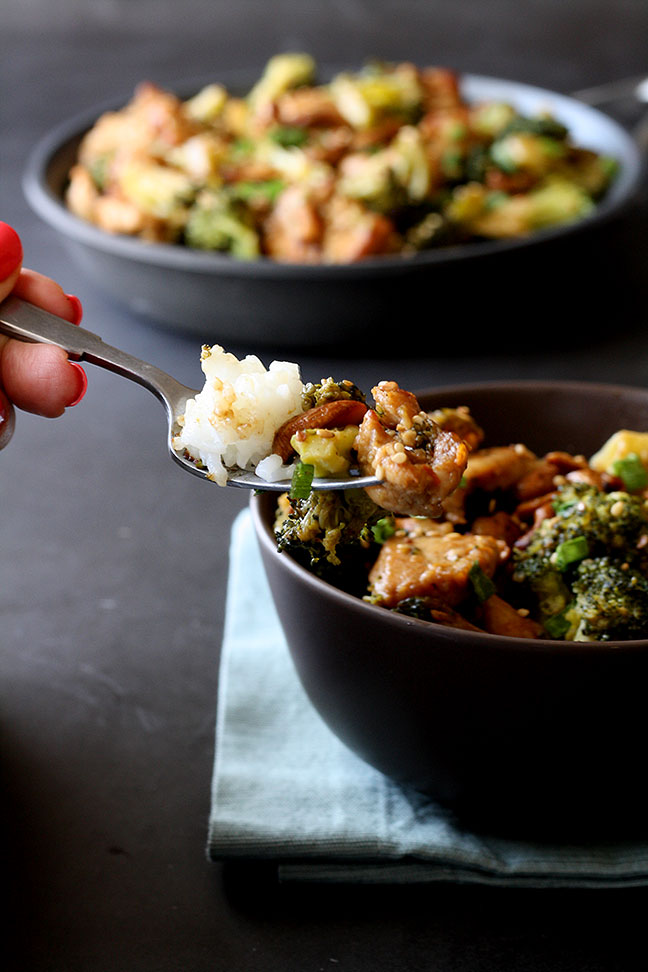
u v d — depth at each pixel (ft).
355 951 1.75
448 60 5.81
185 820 1.92
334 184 3.50
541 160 3.67
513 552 1.96
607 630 1.83
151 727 2.05
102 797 1.94
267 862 1.85
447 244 3.38
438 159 3.66
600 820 1.80
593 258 3.78
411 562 1.87
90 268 3.25
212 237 3.40
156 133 3.81
